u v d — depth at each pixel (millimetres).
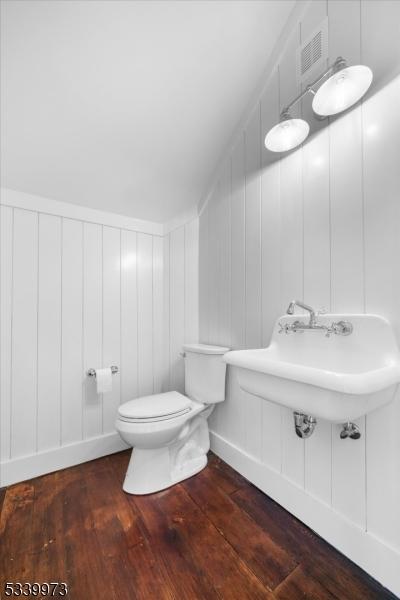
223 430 1766
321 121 1216
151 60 1268
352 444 1071
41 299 1640
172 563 1035
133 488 1424
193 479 1552
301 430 1098
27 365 1584
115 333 1926
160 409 1449
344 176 1121
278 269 1405
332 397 788
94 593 926
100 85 1296
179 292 2104
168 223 2131
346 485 1088
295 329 1218
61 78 1234
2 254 1523
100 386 1712
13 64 1153
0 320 1513
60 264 1710
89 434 1790
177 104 1460
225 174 1791
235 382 1663
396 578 925
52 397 1659
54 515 1271
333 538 1114
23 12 1045
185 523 1230
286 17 1328
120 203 1890
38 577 977
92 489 1463
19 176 1520
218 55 1331
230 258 1729
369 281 1034
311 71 1267
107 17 1113
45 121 1351
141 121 1481
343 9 1138
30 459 1562
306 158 1278
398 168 955
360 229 1065
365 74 940
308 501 1215
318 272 1217
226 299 1752
